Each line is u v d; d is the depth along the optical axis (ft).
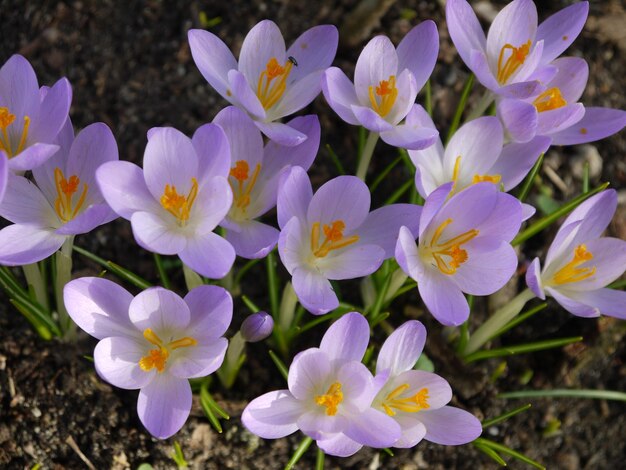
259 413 1.23
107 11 1.78
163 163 1.24
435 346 1.58
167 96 1.73
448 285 1.30
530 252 1.69
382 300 1.46
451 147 1.39
